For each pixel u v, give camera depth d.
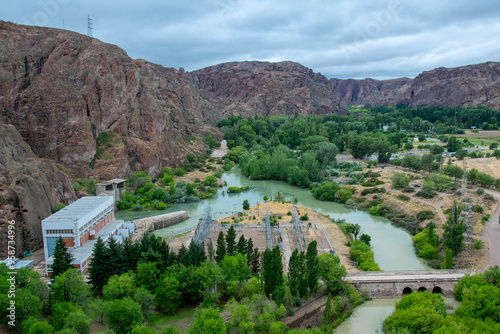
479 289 75.81
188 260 83.94
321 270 86.75
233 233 97.44
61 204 128.75
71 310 66.69
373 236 126.50
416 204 148.25
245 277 86.38
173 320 76.00
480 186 173.25
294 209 146.00
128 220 143.62
